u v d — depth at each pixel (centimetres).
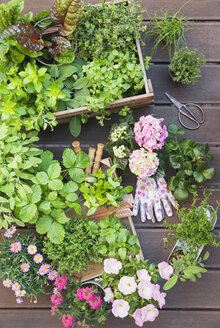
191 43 178
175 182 167
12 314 185
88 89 160
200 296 180
